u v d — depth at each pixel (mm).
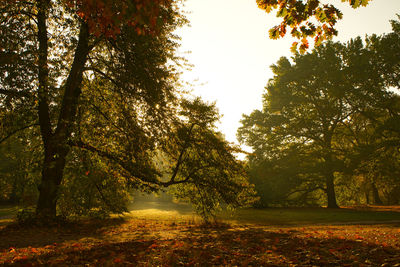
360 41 37000
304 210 31344
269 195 37594
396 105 34906
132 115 13641
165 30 13727
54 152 13742
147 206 41844
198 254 6141
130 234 11148
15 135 15570
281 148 41438
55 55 13414
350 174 35312
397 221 18766
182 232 11930
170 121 13930
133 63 12953
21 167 15164
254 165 41156
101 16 4488
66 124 13359
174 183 15289
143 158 14086
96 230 12633
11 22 11945
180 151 14758
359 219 20547
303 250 6160
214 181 14953
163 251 6539
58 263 5367
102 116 15109
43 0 12234
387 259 4883
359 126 41500
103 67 15086
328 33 5445
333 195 37781
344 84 35781
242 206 16203
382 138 35188
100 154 14625
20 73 11305
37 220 12750
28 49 11922
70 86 13688
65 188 13711
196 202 16531
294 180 38688
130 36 12570
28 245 8148
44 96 12281
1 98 11719
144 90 13234
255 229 13539
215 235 10109
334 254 5625
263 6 5324
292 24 5453
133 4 3955
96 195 15680
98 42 13750
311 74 38219
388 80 34625
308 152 39031
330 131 39000
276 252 6207
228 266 5086
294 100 39688
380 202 47969
